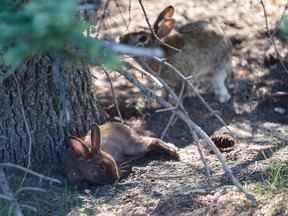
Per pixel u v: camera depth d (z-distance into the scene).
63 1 4.47
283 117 13.17
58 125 11.05
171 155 11.46
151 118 13.01
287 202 9.40
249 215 9.37
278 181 9.92
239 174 10.41
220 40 13.88
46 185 10.59
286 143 11.79
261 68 14.49
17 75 10.41
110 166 10.64
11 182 10.54
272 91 13.87
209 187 10.14
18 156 10.93
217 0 16.73
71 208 9.99
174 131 12.64
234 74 14.34
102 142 11.27
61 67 9.78
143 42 13.32
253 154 11.20
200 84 14.11
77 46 5.74
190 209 9.69
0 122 10.77
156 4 16.48
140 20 15.54
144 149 11.52
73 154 10.81
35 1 4.54
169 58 13.55
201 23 14.11
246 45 15.12
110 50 4.98
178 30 13.97
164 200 9.95
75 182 10.76
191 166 11.11
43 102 10.80
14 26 4.57
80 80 11.24
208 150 11.87
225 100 13.71
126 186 10.59
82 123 11.50
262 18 15.99
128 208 9.95
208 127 12.83
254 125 12.87
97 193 10.43
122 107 13.09
